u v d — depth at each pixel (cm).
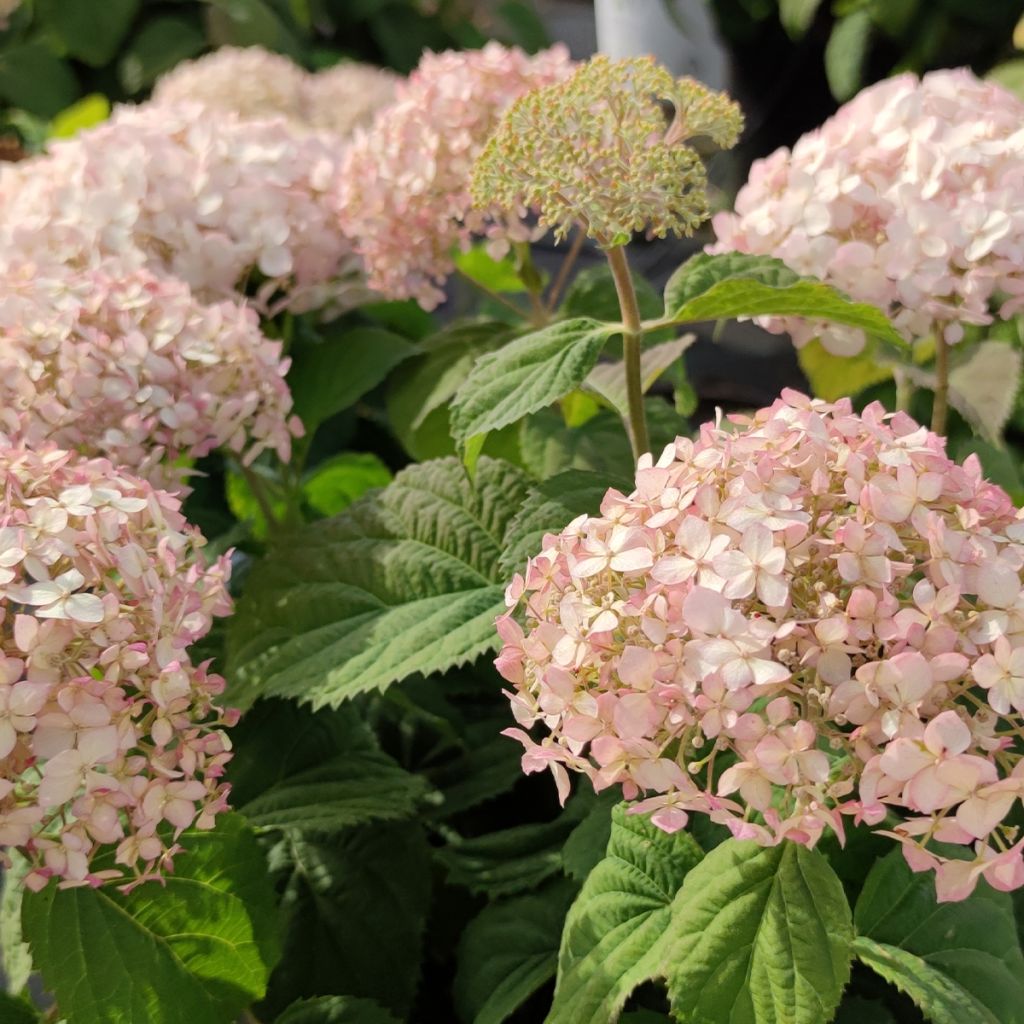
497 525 61
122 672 47
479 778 66
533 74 69
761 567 42
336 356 77
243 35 155
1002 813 40
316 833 63
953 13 120
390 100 118
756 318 62
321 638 60
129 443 58
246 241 71
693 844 50
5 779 45
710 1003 45
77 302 59
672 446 48
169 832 53
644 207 52
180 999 51
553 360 55
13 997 57
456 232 71
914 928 48
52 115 148
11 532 47
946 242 57
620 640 44
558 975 49
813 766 41
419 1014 63
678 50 125
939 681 41
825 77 135
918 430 48
